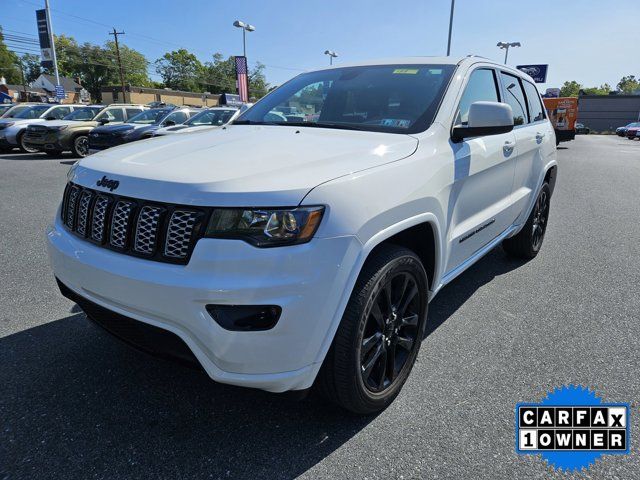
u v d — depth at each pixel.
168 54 100.94
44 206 7.34
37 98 55.34
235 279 1.82
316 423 2.38
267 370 1.92
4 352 2.98
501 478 2.05
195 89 102.81
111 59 94.25
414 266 2.44
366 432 2.32
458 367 2.89
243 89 26.47
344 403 2.25
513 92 4.06
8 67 90.81
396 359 2.60
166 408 2.48
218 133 2.91
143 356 2.96
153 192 1.99
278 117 3.31
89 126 14.83
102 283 2.06
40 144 14.40
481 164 3.09
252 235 1.83
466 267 3.25
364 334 2.20
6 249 5.05
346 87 3.30
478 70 3.42
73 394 2.58
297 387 2.02
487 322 3.51
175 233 1.92
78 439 2.24
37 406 2.47
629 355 3.05
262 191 1.87
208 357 1.90
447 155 2.70
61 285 2.47
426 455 2.17
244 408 2.49
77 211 2.36
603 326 3.45
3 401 2.50
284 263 1.83
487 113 2.69
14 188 8.88
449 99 2.92
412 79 3.17
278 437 2.28
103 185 2.18
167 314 1.90
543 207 4.98
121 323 2.13
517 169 3.92
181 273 1.87
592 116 69.19
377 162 2.26
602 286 4.24
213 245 1.84
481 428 2.35
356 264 2.01
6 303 3.69
